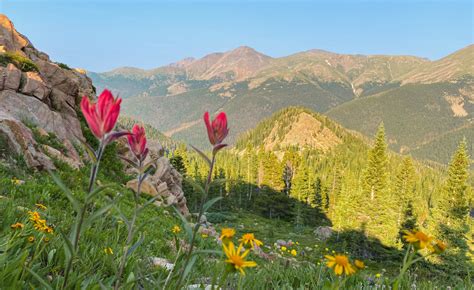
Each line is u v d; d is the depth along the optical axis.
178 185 34.56
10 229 3.53
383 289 4.52
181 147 131.25
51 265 3.12
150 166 1.88
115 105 1.52
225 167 151.12
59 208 7.40
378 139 84.19
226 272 1.79
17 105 18.86
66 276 1.58
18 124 13.95
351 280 4.48
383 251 54.28
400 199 73.50
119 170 21.95
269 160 127.94
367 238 58.38
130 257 3.58
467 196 59.03
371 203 66.19
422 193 148.88
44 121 19.88
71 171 15.40
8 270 2.23
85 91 30.89
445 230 49.28
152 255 5.51
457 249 44.69
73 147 20.12
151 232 9.16
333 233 69.94
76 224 1.56
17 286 2.14
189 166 124.31
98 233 4.49
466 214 54.56
